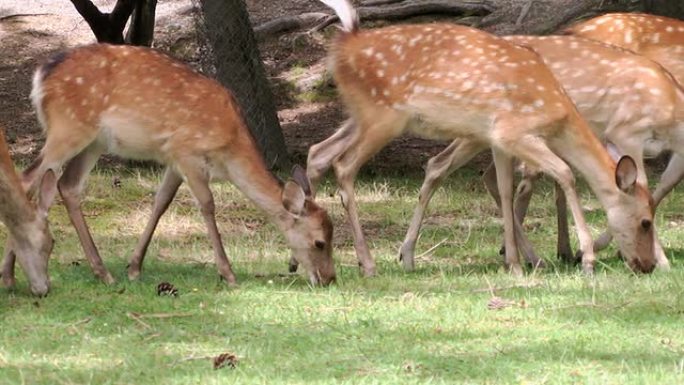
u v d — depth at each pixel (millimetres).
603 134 13352
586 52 13227
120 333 9688
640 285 11359
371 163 20656
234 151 11812
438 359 8852
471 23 26203
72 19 29078
